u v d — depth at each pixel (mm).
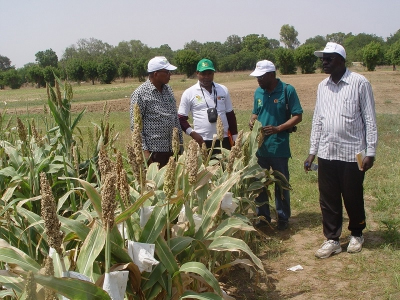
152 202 3025
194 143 2725
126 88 52469
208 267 3438
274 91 5270
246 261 3393
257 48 125500
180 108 5496
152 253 2467
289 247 4863
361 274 4094
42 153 4223
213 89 5480
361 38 118438
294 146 10406
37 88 65938
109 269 2227
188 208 2906
